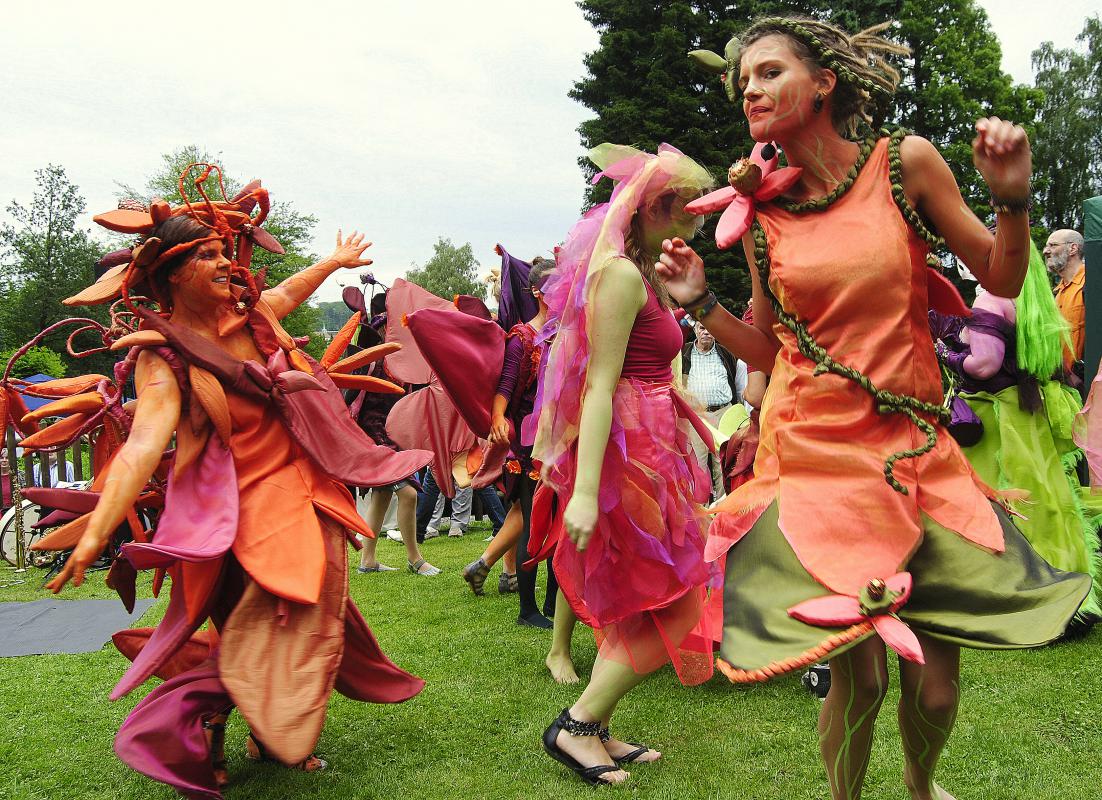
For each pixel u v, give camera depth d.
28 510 7.81
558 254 3.31
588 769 3.07
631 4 28.12
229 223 3.36
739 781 3.01
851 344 2.16
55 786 3.16
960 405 4.95
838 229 2.19
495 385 5.00
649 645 3.13
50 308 51.06
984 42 29.75
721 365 6.92
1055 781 2.91
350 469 3.36
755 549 2.16
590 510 2.83
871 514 2.07
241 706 2.86
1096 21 39.78
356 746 3.47
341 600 3.14
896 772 2.99
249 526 3.07
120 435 3.40
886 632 1.86
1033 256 4.82
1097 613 4.50
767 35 2.29
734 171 2.25
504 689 4.11
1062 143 38.28
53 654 4.90
